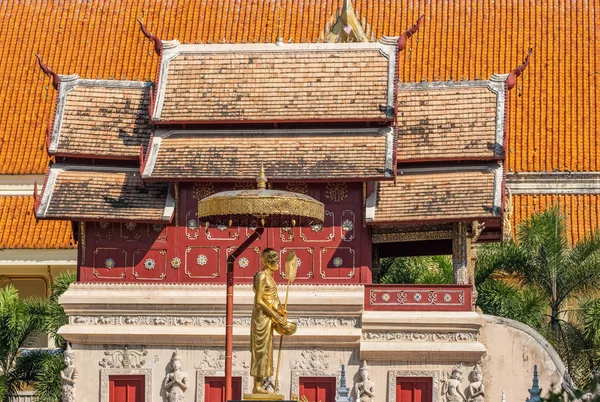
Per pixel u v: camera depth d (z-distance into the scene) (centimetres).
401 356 7481
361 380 7494
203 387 7538
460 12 11200
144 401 7575
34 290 10525
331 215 7625
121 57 11175
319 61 7819
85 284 7656
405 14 11200
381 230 7681
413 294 7538
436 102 7831
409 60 10919
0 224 10394
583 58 10931
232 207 6097
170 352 7575
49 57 11219
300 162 7562
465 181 7625
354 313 7500
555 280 8631
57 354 8588
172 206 7650
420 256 8725
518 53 10944
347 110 7625
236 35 11212
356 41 8212
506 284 8694
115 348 7600
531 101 10688
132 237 7694
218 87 7781
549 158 10381
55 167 7775
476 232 7694
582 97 10725
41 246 10275
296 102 7688
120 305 7594
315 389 7519
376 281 8062
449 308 7525
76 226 7875
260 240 7625
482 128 7712
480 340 7612
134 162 7794
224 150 7650
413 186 7644
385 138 7612
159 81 7819
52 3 11556
